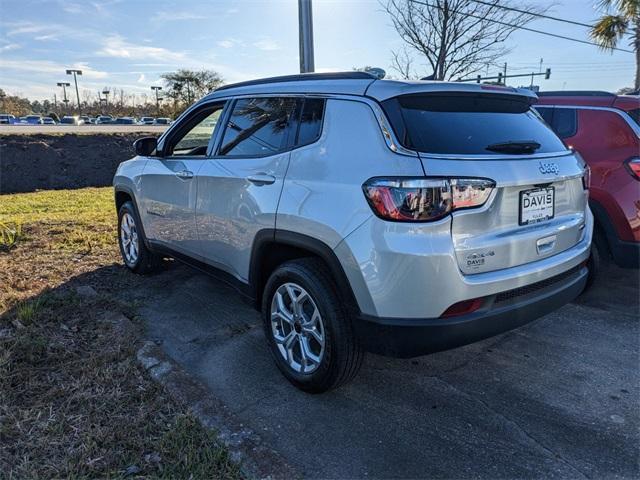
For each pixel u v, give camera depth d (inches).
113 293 174.9
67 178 670.5
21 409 102.9
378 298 93.7
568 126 175.3
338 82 110.5
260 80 136.2
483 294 95.0
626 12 497.7
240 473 87.4
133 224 190.9
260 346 137.8
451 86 104.7
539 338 142.9
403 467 91.1
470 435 99.9
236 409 109.1
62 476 85.7
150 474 86.7
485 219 95.1
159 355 126.4
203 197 141.3
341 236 97.3
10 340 129.4
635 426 102.3
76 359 123.9
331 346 104.7
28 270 193.6
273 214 113.3
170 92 2258.9
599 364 128.0
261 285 127.8
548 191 109.0
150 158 175.3
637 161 155.8
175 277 191.8
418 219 89.7
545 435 99.8
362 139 99.6
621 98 169.0
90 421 100.0
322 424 103.7
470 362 129.6
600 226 162.2
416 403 111.1
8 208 398.0
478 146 100.0
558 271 109.9
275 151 119.0
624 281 189.0
